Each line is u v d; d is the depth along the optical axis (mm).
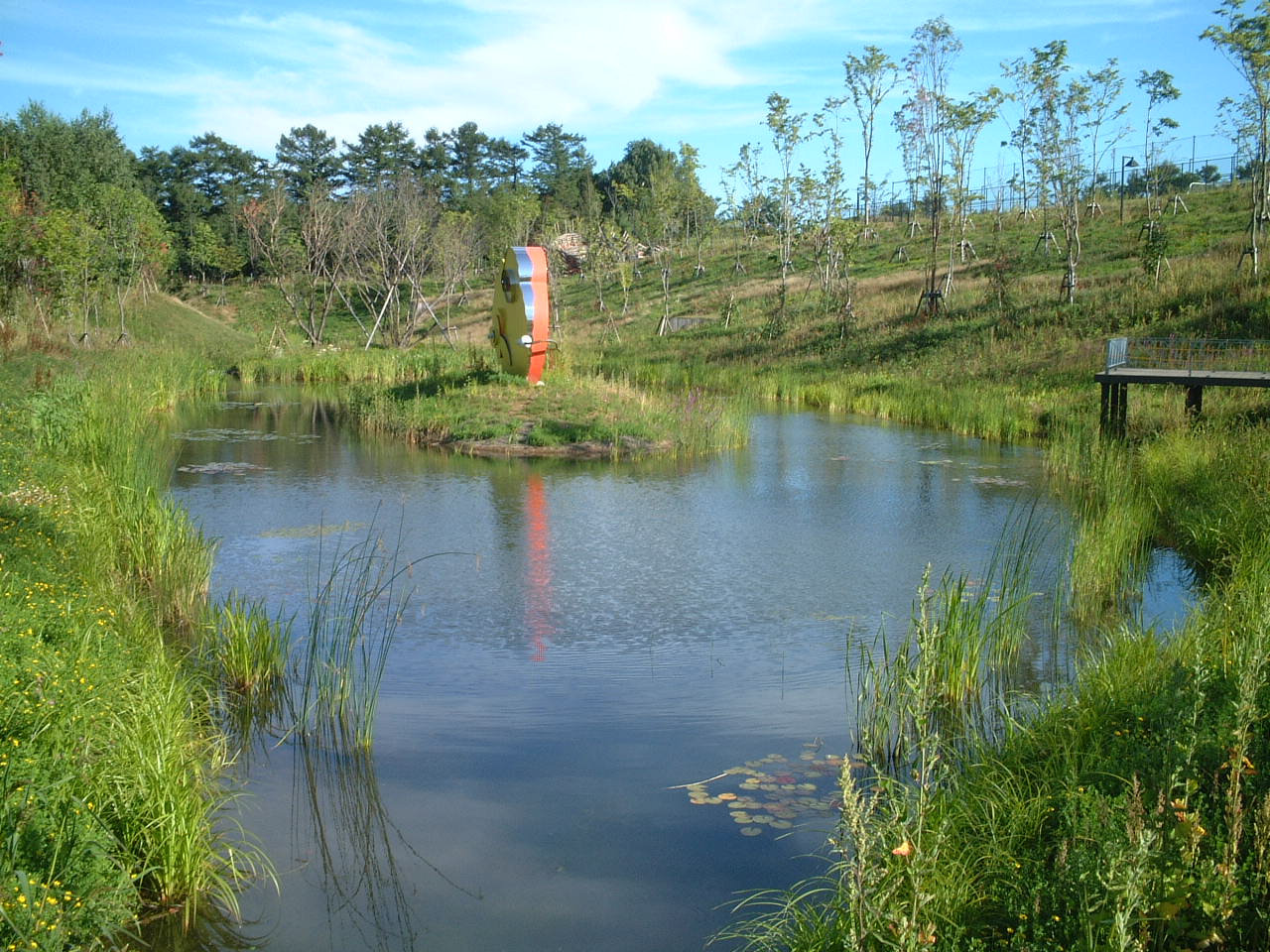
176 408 29859
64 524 10836
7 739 5723
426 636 10047
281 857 6133
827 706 8305
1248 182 43875
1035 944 4508
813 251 50250
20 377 22625
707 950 5203
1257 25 30609
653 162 83375
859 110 40844
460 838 6320
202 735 7496
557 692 8617
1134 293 31391
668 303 48219
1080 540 12047
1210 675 6129
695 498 16844
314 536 13992
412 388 27000
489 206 68875
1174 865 4633
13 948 4305
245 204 70000
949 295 37531
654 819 6508
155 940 5312
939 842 4945
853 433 25000
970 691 8430
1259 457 13875
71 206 46906
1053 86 35219
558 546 13562
